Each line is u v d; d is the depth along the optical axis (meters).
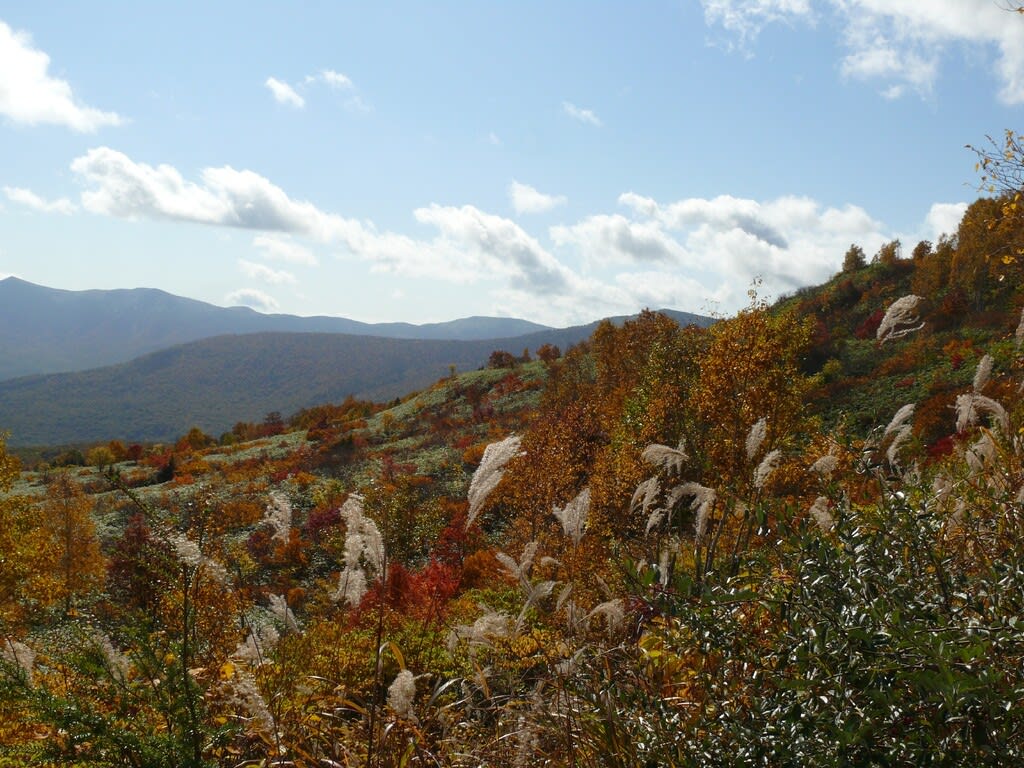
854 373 43.44
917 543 2.17
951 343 41.03
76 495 27.58
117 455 91.75
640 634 3.00
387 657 3.57
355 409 100.94
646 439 17.44
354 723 3.26
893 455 2.85
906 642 1.66
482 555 15.71
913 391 36.91
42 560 18.19
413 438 66.75
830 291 67.25
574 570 3.09
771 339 17.62
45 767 2.46
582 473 21.84
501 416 66.12
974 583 2.08
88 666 2.49
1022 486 2.59
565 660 2.77
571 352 53.28
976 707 1.56
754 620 2.38
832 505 2.49
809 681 1.78
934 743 1.58
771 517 2.50
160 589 2.65
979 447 3.29
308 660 3.42
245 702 2.80
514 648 3.09
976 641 1.63
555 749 2.74
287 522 3.61
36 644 2.58
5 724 2.53
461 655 3.17
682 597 2.36
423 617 4.30
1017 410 3.93
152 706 2.53
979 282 44.69
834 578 2.05
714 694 2.20
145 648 2.54
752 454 2.93
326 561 22.16
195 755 2.46
